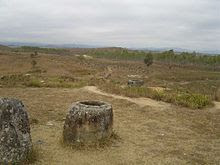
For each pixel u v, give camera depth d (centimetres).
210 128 1152
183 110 1454
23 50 12675
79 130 844
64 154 796
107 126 888
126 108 1452
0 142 679
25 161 711
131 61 12088
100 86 2191
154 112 1383
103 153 817
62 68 5831
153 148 888
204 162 792
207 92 2962
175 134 1052
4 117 695
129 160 782
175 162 784
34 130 1006
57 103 1493
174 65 11275
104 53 14425
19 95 1689
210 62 10931
